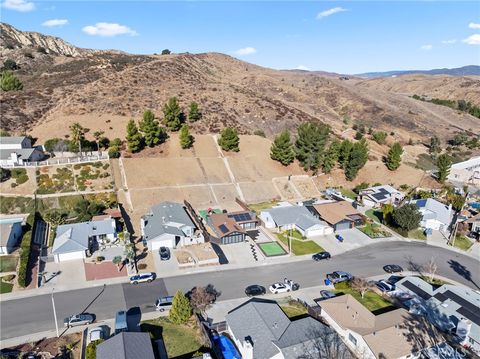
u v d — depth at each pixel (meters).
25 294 45.81
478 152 134.75
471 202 84.69
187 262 53.91
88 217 63.72
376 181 96.31
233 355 36.09
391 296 47.97
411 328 39.12
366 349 36.22
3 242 52.69
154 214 65.88
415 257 59.31
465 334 39.06
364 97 193.12
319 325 38.84
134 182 76.44
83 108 104.62
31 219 61.03
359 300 46.81
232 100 127.31
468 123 175.12
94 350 34.56
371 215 76.31
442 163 94.31
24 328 39.84
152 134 87.44
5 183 69.56
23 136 86.19
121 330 38.34
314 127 93.38
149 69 137.38
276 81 194.62
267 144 100.81
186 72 145.62
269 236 64.50
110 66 144.88
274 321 38.91
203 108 116.44
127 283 48.78
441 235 67.88
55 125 94.19
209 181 82.44
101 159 80.25
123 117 102.44
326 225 66.69
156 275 50.88
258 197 81.62
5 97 107.81
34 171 73.31
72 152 83.88
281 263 55.75
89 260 53.97
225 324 40.66
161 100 116.19
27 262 50.75
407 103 195.88
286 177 90.12
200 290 43.84
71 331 39.59
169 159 85.62
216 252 58.19
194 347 37.56
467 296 44.81
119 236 59.31
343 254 59.47
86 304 44.19
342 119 160.50
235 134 92.75
